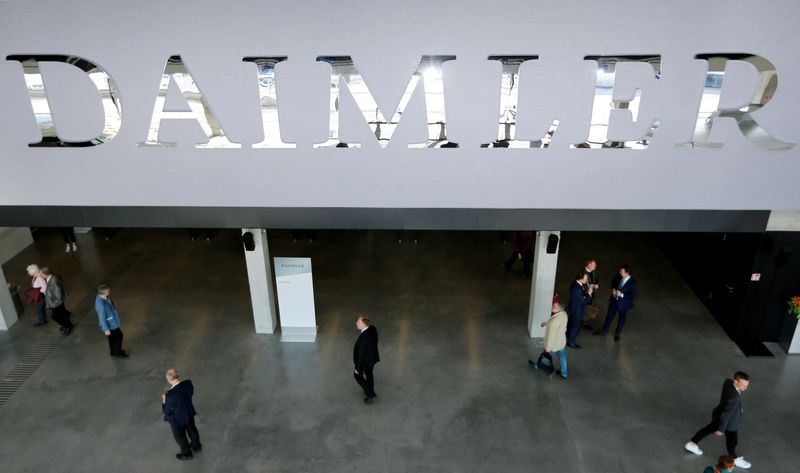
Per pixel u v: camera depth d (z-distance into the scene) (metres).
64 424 8.28
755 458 7.50
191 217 8.24
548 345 8.76
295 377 9.16
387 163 7.55
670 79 6.83
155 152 7.56
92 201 7.98
